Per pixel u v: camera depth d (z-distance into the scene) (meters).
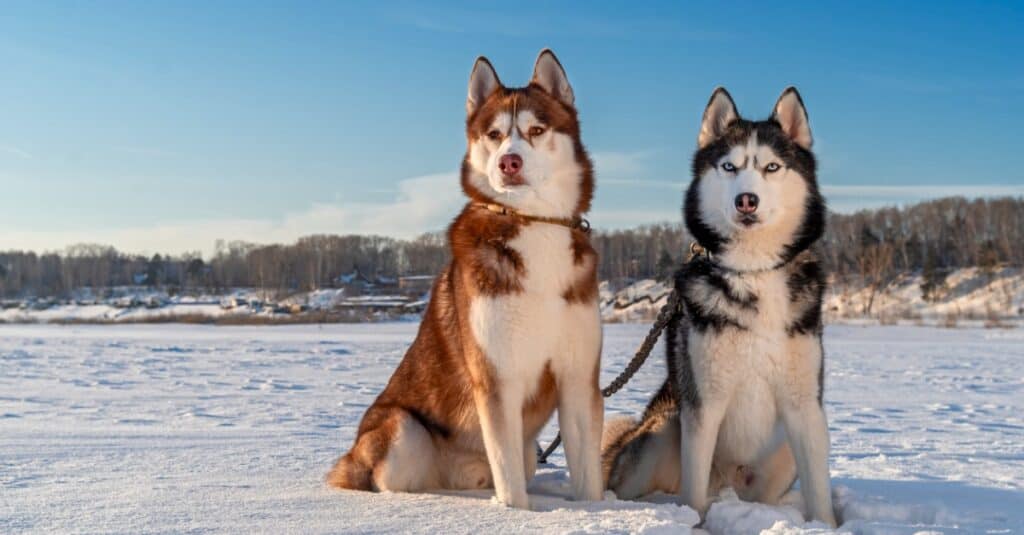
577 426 4.66
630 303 44.72
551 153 4.76
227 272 115.69
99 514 3.94
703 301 4.57
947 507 4.42
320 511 4.05
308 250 104.75
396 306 64.62
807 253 4.66
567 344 4.57
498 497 4.41
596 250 4.86
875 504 4.49
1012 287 59.88
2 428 7.91
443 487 5.11
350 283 92.12
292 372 16.30
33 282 111.00
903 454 7.36
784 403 4.50
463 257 4.66
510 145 4.62
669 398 5.23
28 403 10.64
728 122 5.04
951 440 8.33
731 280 4.51
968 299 60.00
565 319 4.53
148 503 4.21
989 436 8.65
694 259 4.81
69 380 14.14
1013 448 7.76
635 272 57.22
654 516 3.85
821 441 4.43
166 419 9.15
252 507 4.12
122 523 3.76
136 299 86.75
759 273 4.49
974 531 3.73
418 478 4.86
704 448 4.57
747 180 4.54
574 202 4.77
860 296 63.84
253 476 5.30
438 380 4.94
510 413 4.45
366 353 21.94
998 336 31.31
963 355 21.70
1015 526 4.06
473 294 4.53
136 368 16.86
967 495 4.91
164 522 3.78
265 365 17.94
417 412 5.04
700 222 4.84
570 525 3.70
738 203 4.47
